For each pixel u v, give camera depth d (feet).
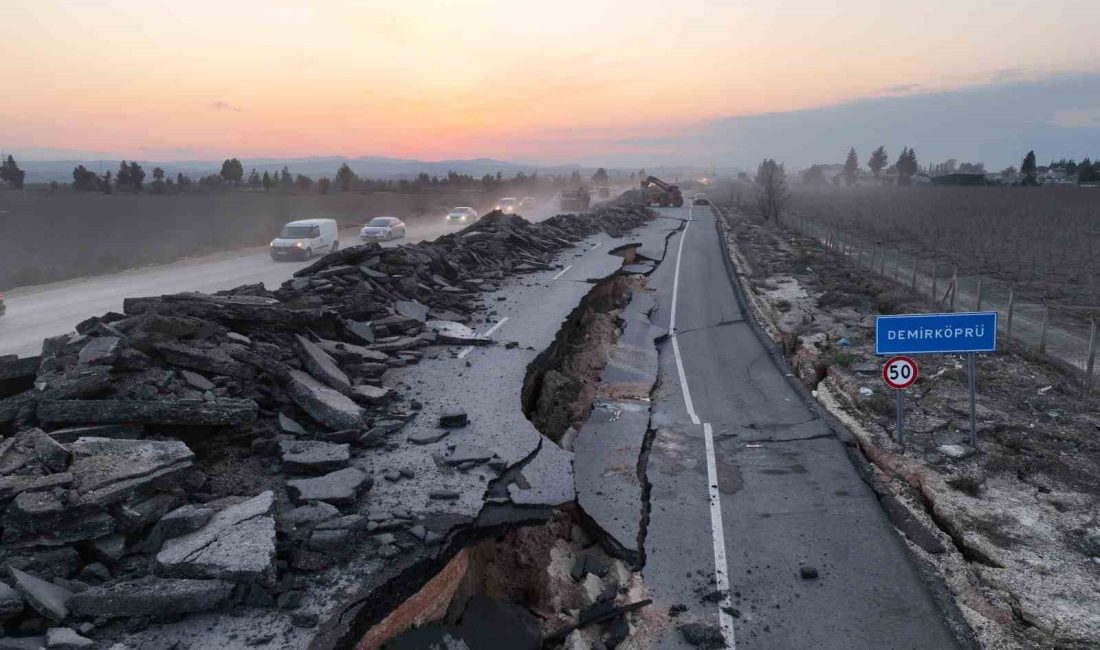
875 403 41.68
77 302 68.54
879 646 20.92
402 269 57.36
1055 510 29.37
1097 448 34.73
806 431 38.29
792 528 27.94
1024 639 21.52
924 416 39.96
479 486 26.09
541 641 21.84
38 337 53.88
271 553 19.06
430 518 23.41
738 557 25.88
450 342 46.57
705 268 95.30
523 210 197.26
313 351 34.24
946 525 29.09
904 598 23.20
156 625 17.51
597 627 22.61
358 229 150.41
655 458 35.04
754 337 60.23
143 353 27.40
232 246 122.11
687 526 28.19
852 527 27.94
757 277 90.48
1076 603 23.21
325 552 20.70
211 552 18.90
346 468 25.96
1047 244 120.78
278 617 18.10
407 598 20.47
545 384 41.70
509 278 73.36
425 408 34.40
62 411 23.45
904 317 35.24
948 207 213.46
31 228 164.35
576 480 32.07
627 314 67.72
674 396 45.37
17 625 16.88
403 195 292.61
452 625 21.40
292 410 29.68
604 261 86.12
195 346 29.30
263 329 34.50
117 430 23.53
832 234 128.77
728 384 47.75
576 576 25.11
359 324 43.32
